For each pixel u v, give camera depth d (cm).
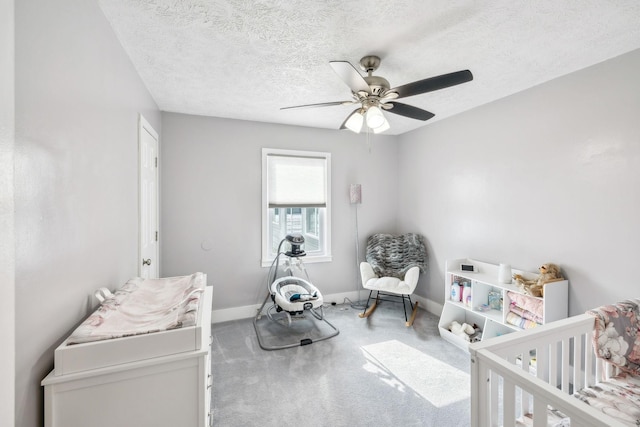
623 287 192
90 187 130
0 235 66
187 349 105
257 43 182
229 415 183
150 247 253
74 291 115
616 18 157
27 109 86
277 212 380
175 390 103
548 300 212
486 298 280
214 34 172
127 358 97
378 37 176
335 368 236
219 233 331
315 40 179
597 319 156
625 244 191
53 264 100
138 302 140
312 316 346
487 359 117
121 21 157
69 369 92
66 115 109
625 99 190
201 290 148
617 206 194
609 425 80
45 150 96
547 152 235
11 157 70
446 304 301
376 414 185
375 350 266
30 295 88
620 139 192
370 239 396
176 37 174
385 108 214
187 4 145
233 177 336
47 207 97
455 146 324
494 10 151
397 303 392
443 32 171
